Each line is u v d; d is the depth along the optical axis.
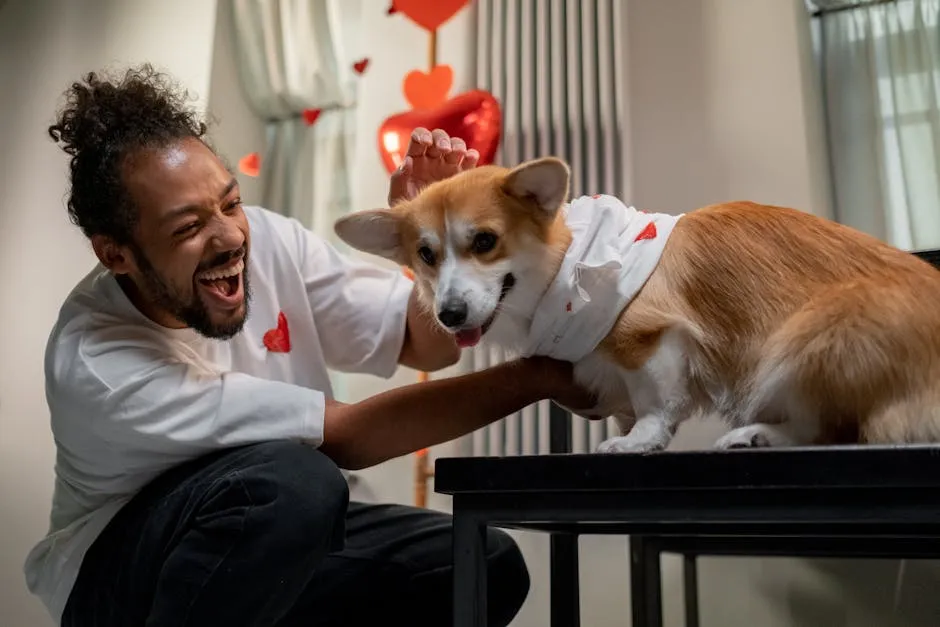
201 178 1.20
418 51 2.38
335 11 2.65
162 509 1.11
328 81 2.63
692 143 2.05
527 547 1.99
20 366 2.63
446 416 1.20
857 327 0.99
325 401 1.22
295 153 2.71
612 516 0.85
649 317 1.11
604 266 1.10
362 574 1.34
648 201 2.06
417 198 1.35
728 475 0.79
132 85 1.28
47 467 2.51
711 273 1.13
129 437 1.14
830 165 2.14
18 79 2.86
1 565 2.47
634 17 2.18
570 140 2.12
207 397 1.16
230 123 2.63
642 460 0.83
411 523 1.48
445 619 1.39
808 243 1.12
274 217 1.63
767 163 1.97
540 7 2.19
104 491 1.23
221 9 2.62
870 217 2.07
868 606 1.71
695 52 2.10
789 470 0.76
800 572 1.78
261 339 1.47
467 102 2.02
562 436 1.76
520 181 1.21
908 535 1.19
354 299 1.57
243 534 1.02
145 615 1.11
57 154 2.73
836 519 0.77
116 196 1.17
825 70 2.19
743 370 1.11
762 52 2.04
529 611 1.97
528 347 1.21
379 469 2.18
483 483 0.90
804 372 1.03
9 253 2.74
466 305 1.19
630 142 2.07
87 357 1.18
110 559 1.17
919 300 1.01
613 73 2.11
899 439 0.94
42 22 2.87
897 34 2.12
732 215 1.18
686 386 1.12
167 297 1.22
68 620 1.24
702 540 1.61
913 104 2.07
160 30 2.67
